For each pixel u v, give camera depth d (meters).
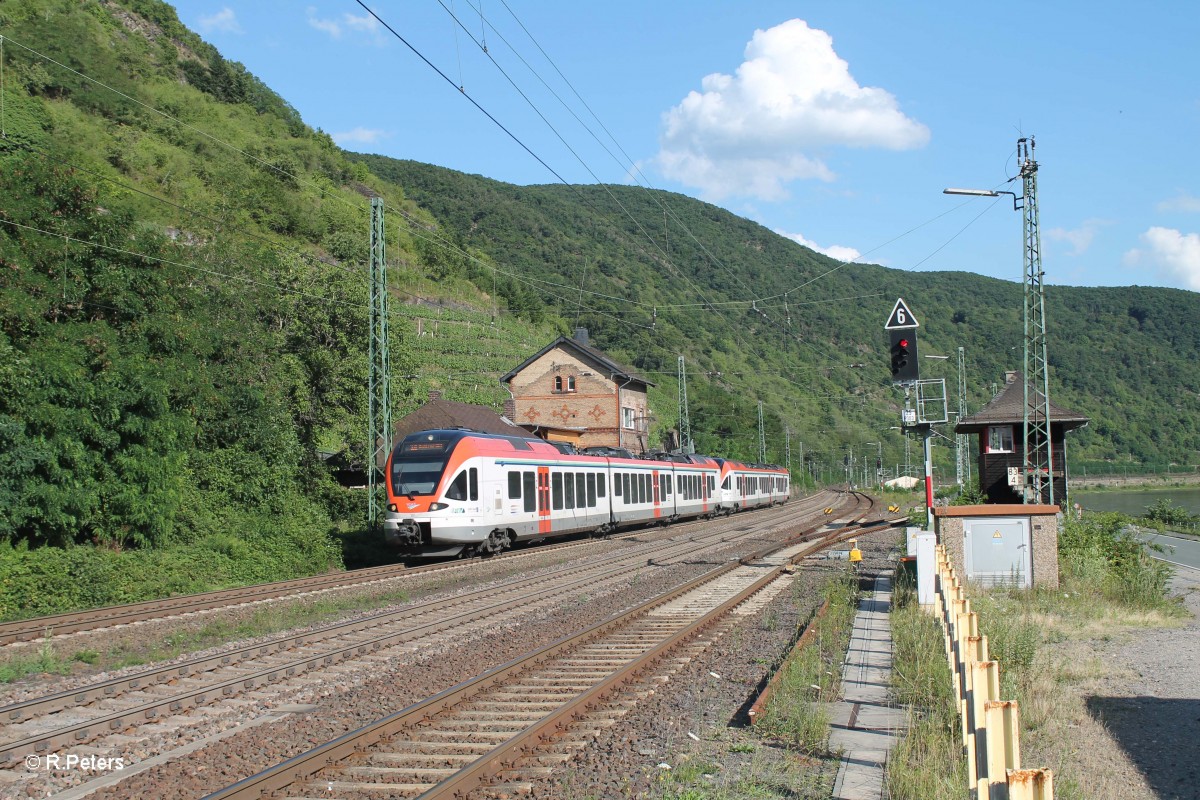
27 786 6.96
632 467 36.00
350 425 31.25
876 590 17.92
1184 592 20.14
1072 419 39.81
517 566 23.27
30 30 73.19
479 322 80.62
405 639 13.15
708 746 7.86
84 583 17.94
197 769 7.19
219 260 30.05
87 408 20.78
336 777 6.90
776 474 66.12
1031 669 10.79
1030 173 28.50
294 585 18.98
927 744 7.52
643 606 15.45
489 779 6.82
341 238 76.25
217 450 26.41
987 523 17.52
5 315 20.05
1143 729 8.84
